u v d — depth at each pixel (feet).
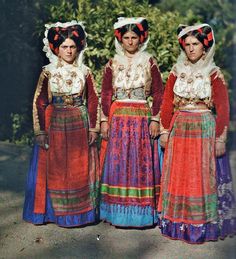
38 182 13.00
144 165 12.53
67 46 12.54
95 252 11.48
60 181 12.71
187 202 11.82
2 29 22.16
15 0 21.43
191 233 11.81
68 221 12.76
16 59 22.39
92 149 12.96
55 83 12.64
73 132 12.69
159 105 12.60
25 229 12.80
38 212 12.98
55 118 12.73
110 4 19.56
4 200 15.16
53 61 12.80
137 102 12.60
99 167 13.07
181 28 12.53
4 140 23.18
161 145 12.42
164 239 12.15
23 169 18.72
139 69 12.57
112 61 12.78
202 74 11.96
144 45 12.72
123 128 12.51
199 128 11.84
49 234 12.50
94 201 12.98
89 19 19.01
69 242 12.03
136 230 12.71
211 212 11.82
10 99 22.88
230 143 12.38
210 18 28.73
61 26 12.59
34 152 13.14
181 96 12.03
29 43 22.03
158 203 12.59
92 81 13.00
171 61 18.95
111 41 18.48
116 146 12.57
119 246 11.81
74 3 20.34
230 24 23.59
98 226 12.96
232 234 11.93
